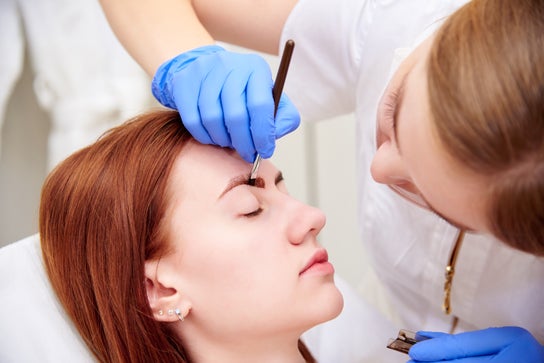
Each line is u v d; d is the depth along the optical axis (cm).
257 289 79
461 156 54
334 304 81
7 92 143
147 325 82
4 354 83
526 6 54
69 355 83
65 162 87
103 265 81
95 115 148
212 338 83
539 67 51
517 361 72
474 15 57
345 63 95
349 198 173
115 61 147
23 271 88
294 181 174
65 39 144
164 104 87
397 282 99
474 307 88
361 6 91
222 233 79
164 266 81
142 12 94
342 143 169
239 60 78
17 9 142
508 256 79
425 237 87
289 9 97
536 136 51
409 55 69
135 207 80
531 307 82
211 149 82
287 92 104
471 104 53
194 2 103
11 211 168
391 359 101
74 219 83
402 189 74
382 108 68
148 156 81
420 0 85
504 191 55
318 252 82
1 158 162
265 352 84
